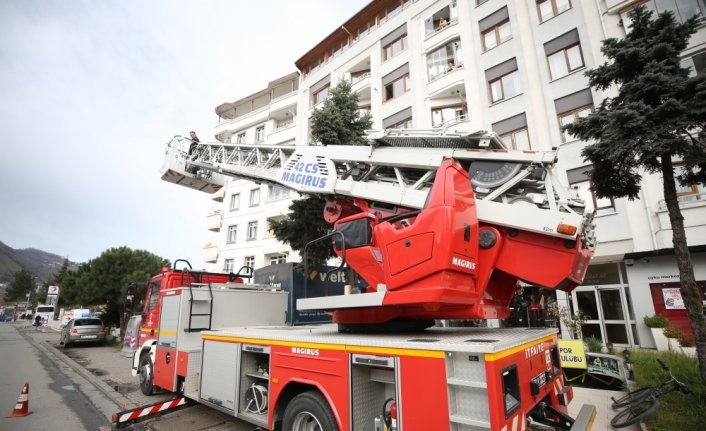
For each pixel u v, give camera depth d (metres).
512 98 15.80
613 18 13.89
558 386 4.12
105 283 19.69
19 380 10.01
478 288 3.89
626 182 5.96
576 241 3.70
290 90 29.61
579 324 11.30
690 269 5.14
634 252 12.12
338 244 4.69
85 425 5.93
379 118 20.80
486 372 2.65
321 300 4.39
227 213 29.52
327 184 5.88
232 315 7.02
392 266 3.84
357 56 23.16
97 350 17.41
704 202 11.18
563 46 14.98
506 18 16.91
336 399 3.53
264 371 4.71
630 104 5.13
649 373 6.87
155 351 7.18
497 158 4.36
